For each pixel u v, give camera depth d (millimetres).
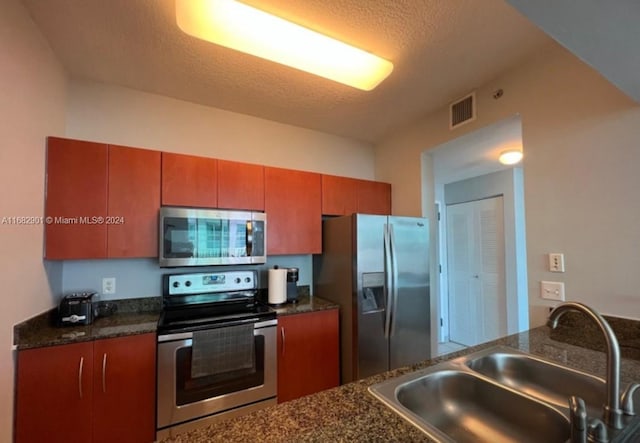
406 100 2420
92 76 2090
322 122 2852
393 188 3115
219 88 2240
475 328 3922
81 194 1834
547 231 1740
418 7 1461
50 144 1767
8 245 1373
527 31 1626
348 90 2260
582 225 1594
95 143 1892
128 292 2182
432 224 2846
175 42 1729
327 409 849
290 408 856
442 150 2738
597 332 1487
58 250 1755
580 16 887
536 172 1807
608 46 1007
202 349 1839
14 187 1415
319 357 2285
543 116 1785
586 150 1588
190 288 2281
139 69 2000
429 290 2631
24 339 1509
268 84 2186
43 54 1676
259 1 1402
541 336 1518
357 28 1583
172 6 1465
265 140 2779
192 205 2152
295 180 2592
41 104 1672
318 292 2805
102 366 1616
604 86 1529
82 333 1640
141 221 1993
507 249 3568
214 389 1868
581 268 1591
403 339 2459
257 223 2324
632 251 1418
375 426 765
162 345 1741
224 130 2592
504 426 977
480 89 2199
